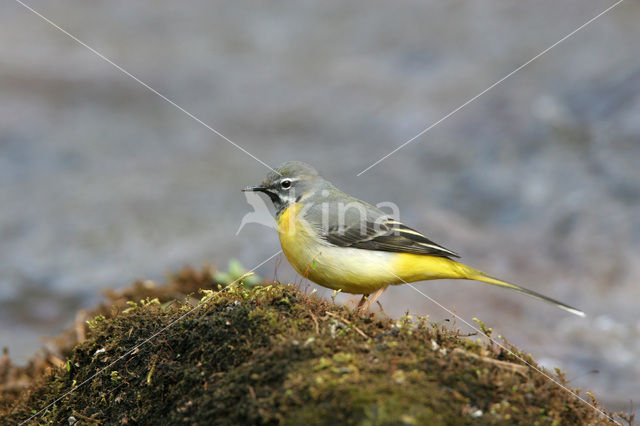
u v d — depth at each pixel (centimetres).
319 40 2670
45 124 2136
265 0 3150
